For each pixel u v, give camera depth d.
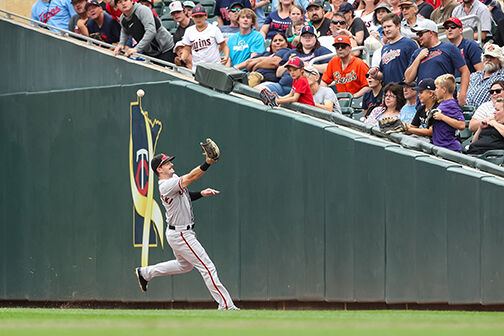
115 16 46.56
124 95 41.72
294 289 35.56
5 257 45.84
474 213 30.34
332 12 51.12
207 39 44.31
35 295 44.72
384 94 36.38
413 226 31.97
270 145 36.44
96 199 42.56
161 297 39.84
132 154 41.31
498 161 32.81
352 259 33.72
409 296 32.03
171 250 39.69
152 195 40.41
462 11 47.16
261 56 45.84
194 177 31.19
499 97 33.44
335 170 34.28
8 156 45.84
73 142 43.50
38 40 45.38
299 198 35.41
